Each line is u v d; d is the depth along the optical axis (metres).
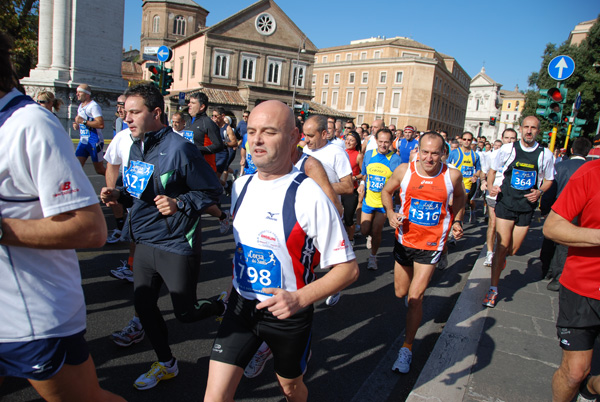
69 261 1.65
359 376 3.23
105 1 19.91
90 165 12.69
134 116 2.73
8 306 1.49
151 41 60.19
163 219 2.72
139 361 3.13
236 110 42.47
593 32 27.83
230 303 2.10
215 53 43.31
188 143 2.82
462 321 4.18
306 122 4.34
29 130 1.41
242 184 2.07
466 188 9.65
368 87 63.34
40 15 19.03
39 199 1.48
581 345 2.40
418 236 3.42
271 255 1.92
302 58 47.12
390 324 4.21
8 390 2.67
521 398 2.93
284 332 1.97
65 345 1.60
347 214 6.38
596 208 2.28
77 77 19.36
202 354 3.29
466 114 93.50
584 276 2.37
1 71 1.45
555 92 8.41
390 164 5.81
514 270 6.11
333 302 4.48
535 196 4.64
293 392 2.11
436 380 3.09
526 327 4.13
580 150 5.72
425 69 58.94
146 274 2.80
